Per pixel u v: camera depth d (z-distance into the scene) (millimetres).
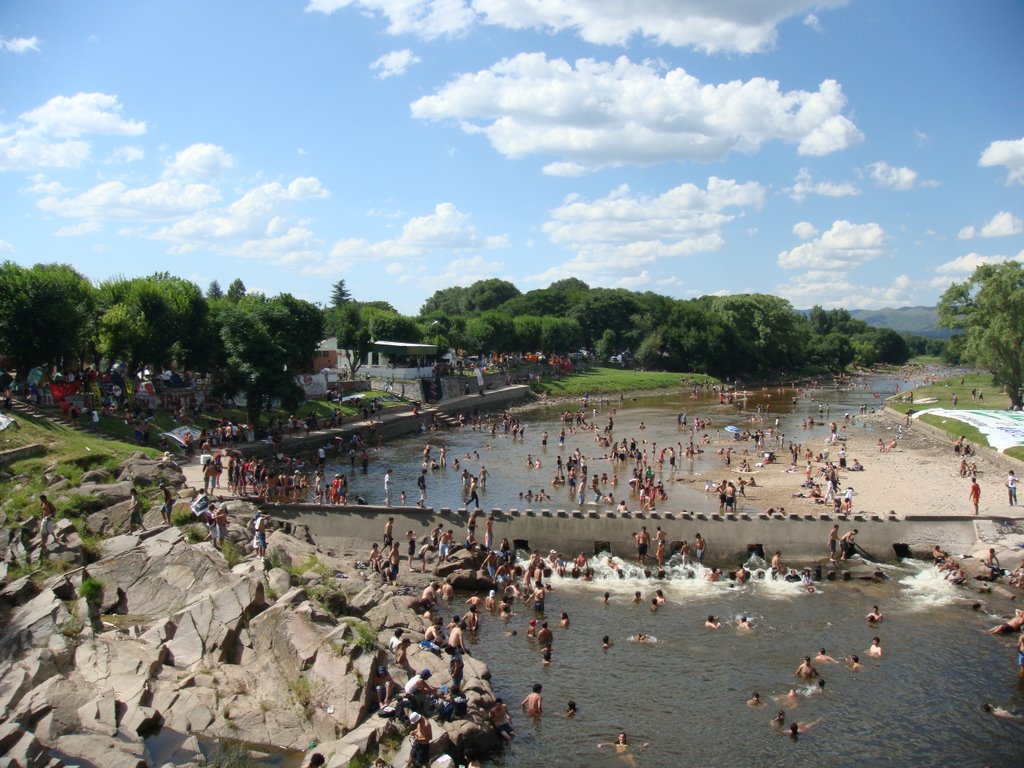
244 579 30453
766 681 32750
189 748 23578
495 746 27500
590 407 137000
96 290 85125
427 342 147500
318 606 30312
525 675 33281
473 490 62906
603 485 69688
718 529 48344
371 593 36531
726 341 196625
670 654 35312
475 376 139750
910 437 95438
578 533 48844
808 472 69625
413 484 69750
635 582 44938
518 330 172875
